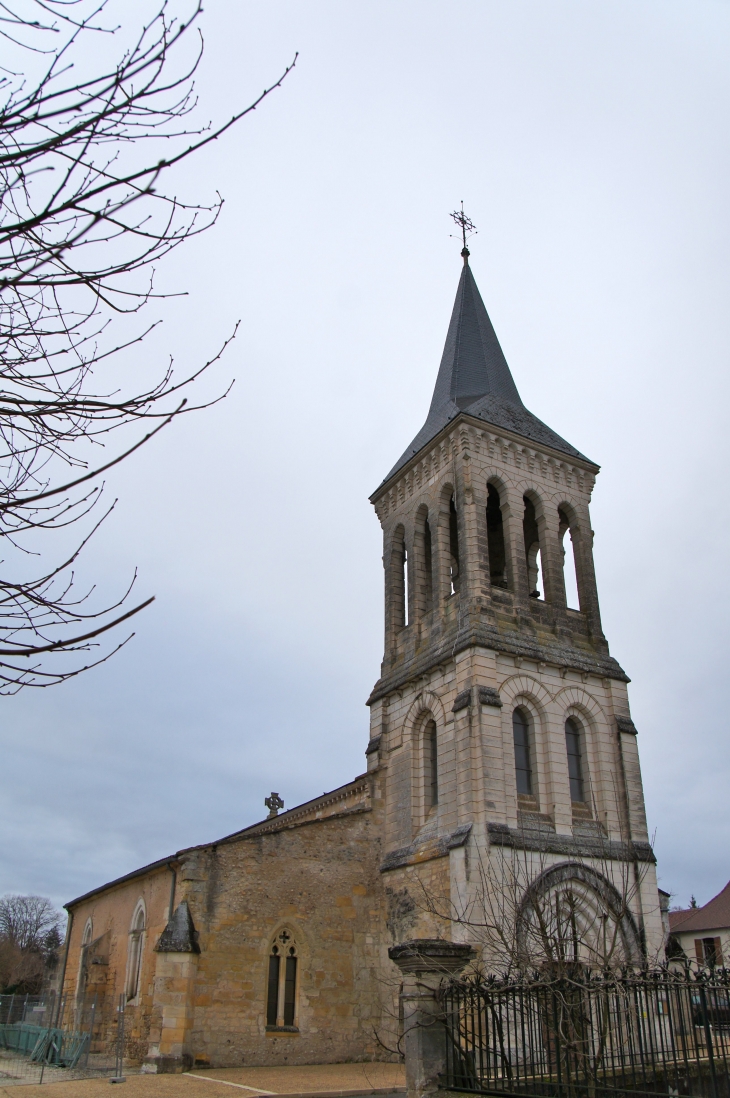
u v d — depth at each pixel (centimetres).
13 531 689
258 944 2678
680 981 1706
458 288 4266
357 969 2830
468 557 3072
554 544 3309
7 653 627
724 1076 1720
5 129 592
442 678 2975
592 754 2961
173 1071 2398
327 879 2898
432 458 3453
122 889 3491
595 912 2592
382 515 3775
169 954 2527
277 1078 2286
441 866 2655
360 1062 2684
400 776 3077
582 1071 1577
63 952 4312
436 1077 1554
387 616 3506
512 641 2933
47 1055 3014
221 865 2731
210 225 699
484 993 1584
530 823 2670
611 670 3120
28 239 628
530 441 3391
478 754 2655
